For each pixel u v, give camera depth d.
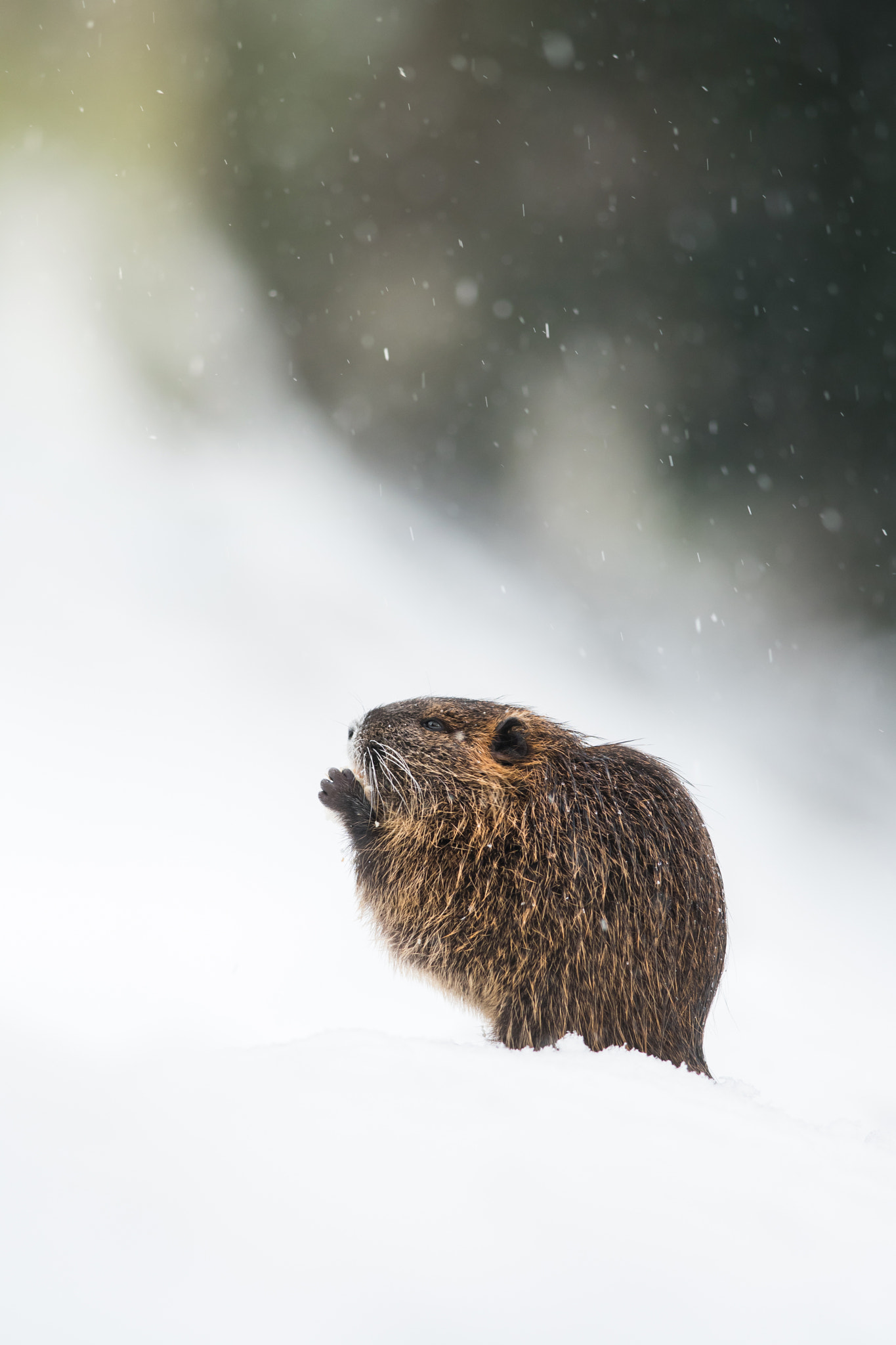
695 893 10.89
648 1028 10.41
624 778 11.16
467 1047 8.57
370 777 11.63
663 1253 5.68
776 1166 7.04
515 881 10.71
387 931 11.71
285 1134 6.27
